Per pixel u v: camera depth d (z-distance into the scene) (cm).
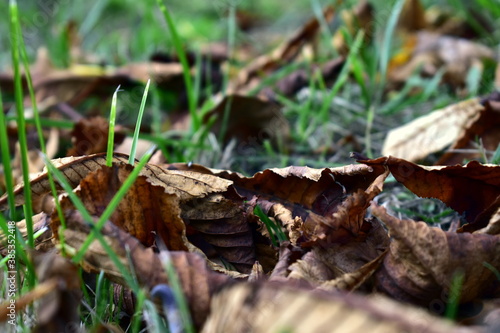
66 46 88
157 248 40
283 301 31
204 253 42
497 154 49
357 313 30
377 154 61
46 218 43
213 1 127
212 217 42
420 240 37
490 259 37
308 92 71
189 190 42
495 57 76
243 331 32
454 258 37
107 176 39
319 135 65
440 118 55
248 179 44
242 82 77
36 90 76
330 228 40
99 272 38
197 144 58
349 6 80
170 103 76
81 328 37
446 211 48
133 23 120
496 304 37
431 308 37
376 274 37
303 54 78
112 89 77
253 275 39
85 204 39
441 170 42
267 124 62
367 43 82
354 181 43
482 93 69
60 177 37
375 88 76
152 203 40
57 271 35
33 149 61
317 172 43
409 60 81
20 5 104
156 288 35
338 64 73
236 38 104
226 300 33
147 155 37
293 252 39
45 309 34
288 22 130
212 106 65
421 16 89
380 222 42
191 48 91
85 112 76
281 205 43
